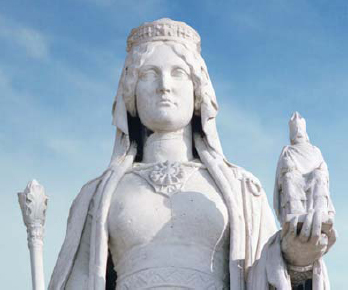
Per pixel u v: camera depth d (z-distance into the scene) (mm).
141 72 8844
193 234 8359
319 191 8031
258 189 8719
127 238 8391
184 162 8688
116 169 8688
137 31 9055
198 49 9102
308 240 7789
